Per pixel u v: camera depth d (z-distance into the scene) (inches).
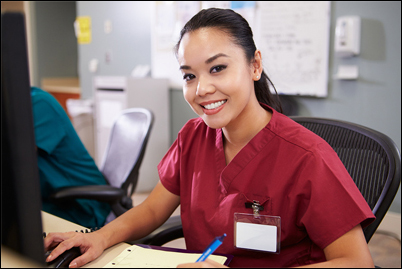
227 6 128.8
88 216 66.8
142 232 42.1
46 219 44.3
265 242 33.3
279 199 34.4
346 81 106.4
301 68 113.4
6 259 25.7
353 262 29.5
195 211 38.6
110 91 149.3
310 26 110.2
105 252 36.4
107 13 175.8
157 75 155.4
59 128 67.7
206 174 39.4
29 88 24.3
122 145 70.4
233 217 35.9
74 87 219.9
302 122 48.3
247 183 36.1
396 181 37.7
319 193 32.3
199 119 43.6
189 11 140.6
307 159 33.6
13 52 23.9
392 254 88.7
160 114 147.8
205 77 34.2
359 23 101.2
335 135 44.9
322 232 32.0
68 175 69.1
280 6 115.3
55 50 246.5
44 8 238.8
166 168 44.5
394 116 99.3
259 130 37.4
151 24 154.9
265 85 40.9
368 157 41.0
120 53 172.7
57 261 33.1
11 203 25.1
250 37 36.4
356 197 32.0
